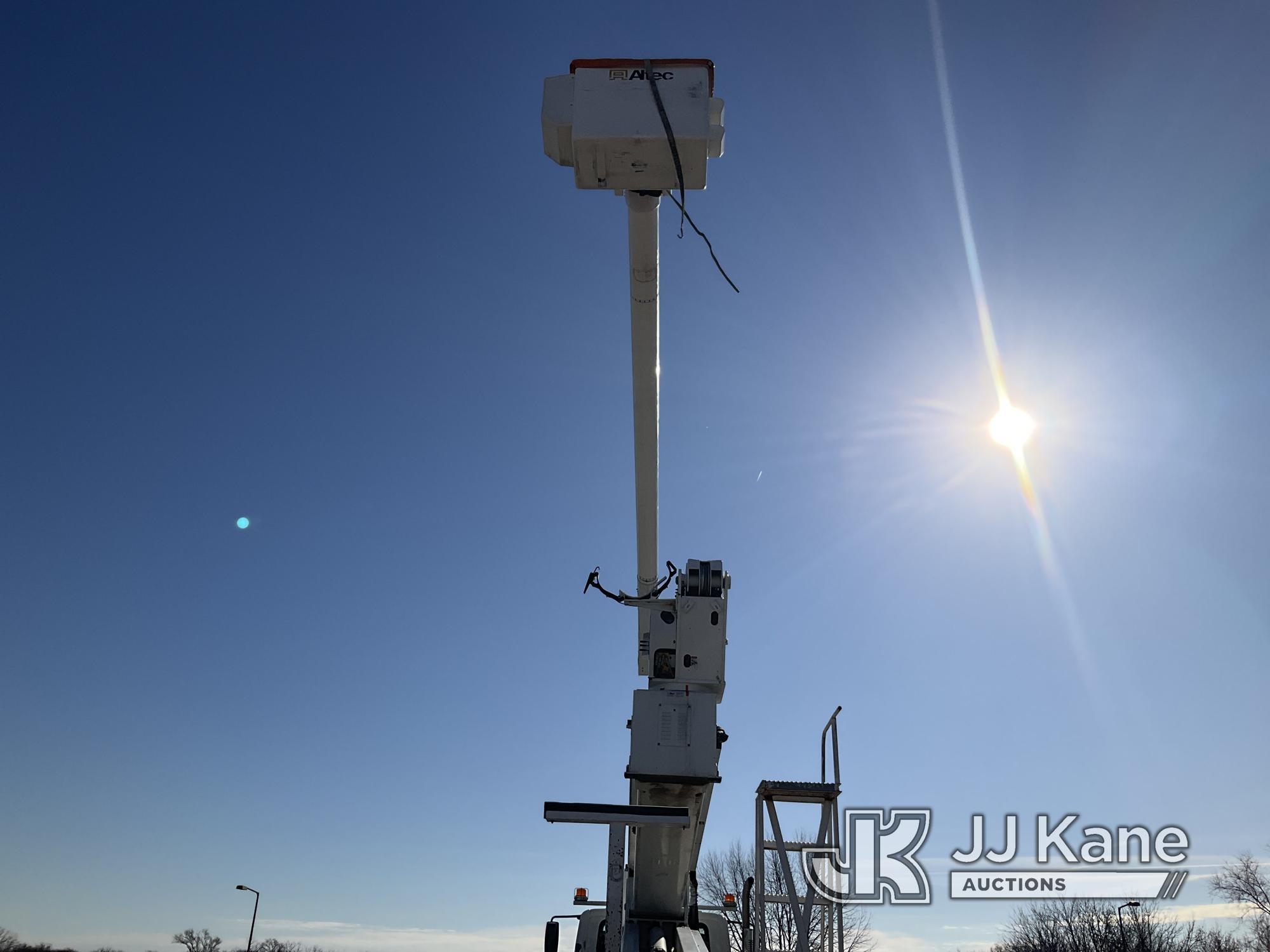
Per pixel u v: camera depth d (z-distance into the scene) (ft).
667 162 18.85
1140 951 139.03
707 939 36.35
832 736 35.24
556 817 26.78
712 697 30.99
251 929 146.30
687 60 18.80
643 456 28.25
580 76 18.84
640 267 22.44
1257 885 148.36
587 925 36.17
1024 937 148.56
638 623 34.94
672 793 31.07
